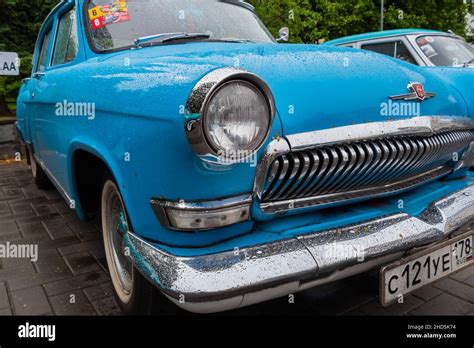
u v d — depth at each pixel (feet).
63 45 10.14
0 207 14.39
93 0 9.21
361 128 5.72
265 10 29.58
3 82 31.86
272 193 5.36
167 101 4.89
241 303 4.89
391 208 6.46
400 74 6.81
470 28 47.24
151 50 7.30
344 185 5.92
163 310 6.59
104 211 7.65
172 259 4.95
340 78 6.01
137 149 5.29
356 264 5.56
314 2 36.88
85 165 8.07
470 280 8.76
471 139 7.73
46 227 12.25
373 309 7.76
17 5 30.58
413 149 6.29
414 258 6.14
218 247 5.11
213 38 8.54
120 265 7.33
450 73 10.28
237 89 4.63
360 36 20.33
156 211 5.20
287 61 6.00
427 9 39.06
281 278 4.92
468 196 7.25
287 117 5.31
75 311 7.67
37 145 12.17
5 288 8.58
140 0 8.84
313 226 5.65
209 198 4.96
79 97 7.15
